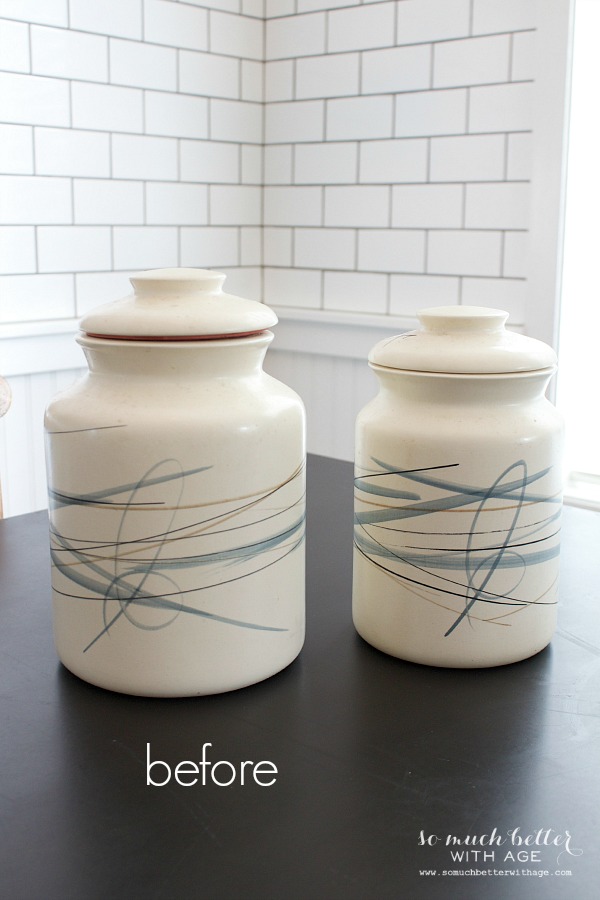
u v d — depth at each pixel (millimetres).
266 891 479
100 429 624
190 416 621
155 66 2463
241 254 2809
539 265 2268
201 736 628
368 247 2617
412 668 729
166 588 642
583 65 2186
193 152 2607
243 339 650
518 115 2268
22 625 814
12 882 485
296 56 2684
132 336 632
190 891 479
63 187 2297
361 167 2594
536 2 2172
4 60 2121
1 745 616
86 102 2312
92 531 645
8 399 1186
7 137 2158
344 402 2703
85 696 683
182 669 659
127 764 595
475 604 702
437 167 2438
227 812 545
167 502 625
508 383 672
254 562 659
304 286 2787
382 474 704
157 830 529
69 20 2240
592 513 1146
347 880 489
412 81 2445
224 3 2617
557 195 2209
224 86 2662
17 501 2287
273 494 660
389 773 586
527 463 680
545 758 608
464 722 650
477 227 2391
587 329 2340
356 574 764
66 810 546
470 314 697
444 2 2346
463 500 677
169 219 2574
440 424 675
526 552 700
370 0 2486
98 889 480
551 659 750
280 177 2791
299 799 559
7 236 2195
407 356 684
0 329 2141
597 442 2371
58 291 2322
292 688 694
